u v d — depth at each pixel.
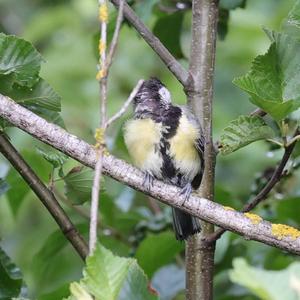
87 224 11.34
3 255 9.18
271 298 4.89
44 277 12.08
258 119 8.16
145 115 9.83
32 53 8.46
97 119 15.75
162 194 8.03
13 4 18.55
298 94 8.31
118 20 6.47
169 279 11.07
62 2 18.81
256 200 8.32
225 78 16.78
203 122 9.05
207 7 9.18
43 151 8.59
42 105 8.68
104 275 5.86
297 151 9.83
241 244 11.30
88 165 7.95
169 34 12.34
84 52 16.89
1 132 8.48
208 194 8.89
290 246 7.73
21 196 11.59
